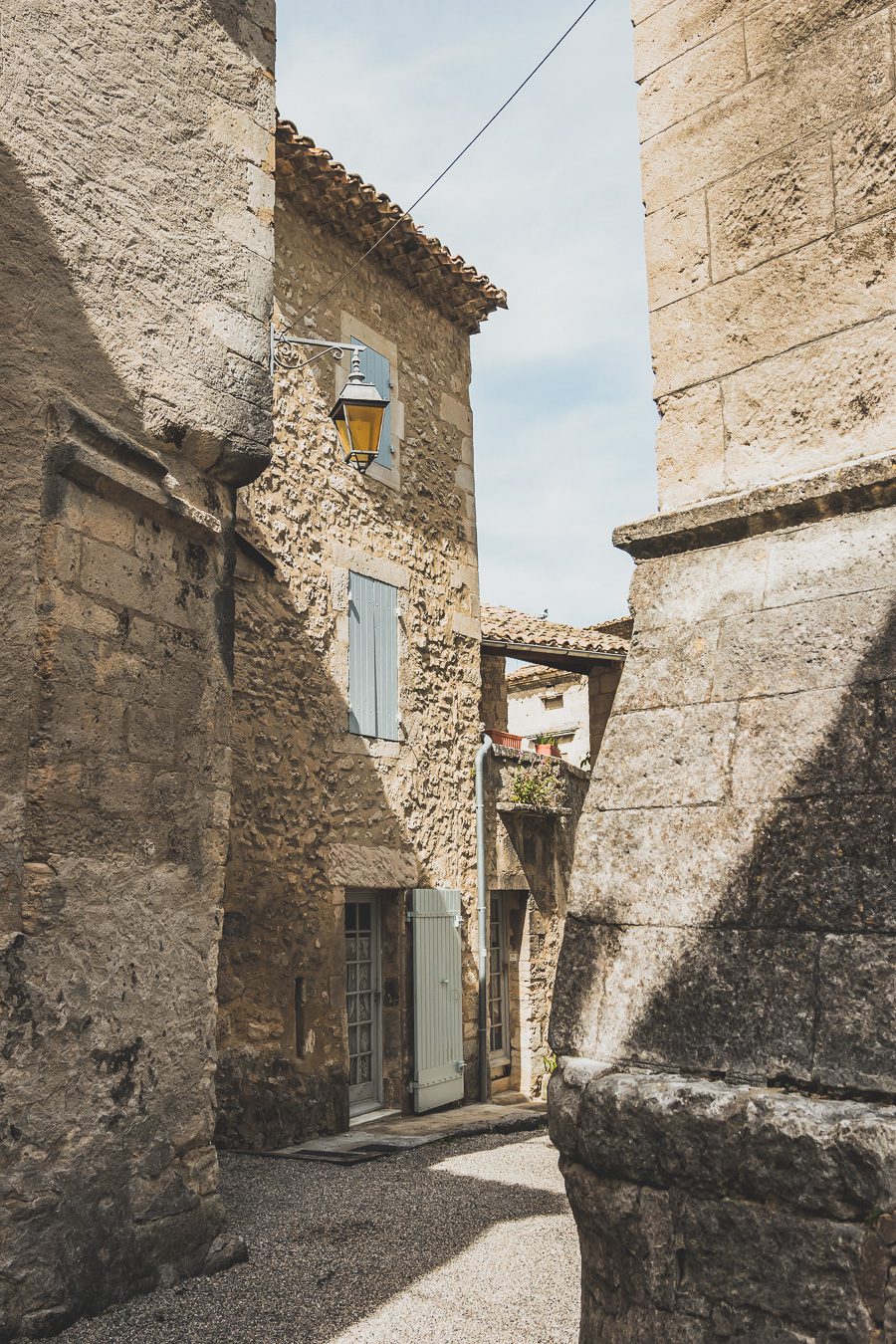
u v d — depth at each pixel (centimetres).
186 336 500
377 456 1023
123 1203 414
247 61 559
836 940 244
